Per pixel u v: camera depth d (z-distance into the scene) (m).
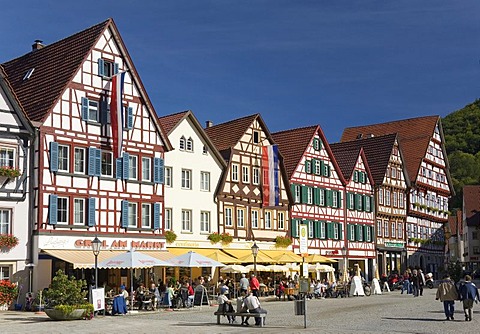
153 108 41.75
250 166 49.88
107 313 31.16
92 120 38.53
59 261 36.62
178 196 43.94
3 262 34.31
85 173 37.91
